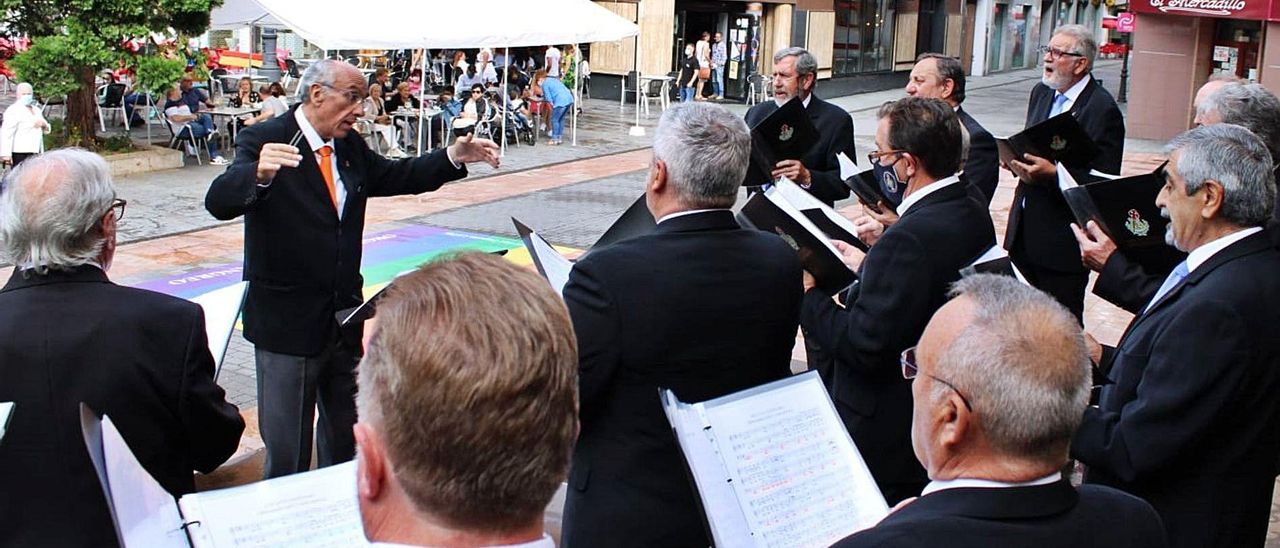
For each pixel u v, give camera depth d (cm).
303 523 221
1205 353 276
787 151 571
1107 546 188
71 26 1442
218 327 345
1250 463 293
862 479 254
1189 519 292
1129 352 303
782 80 641
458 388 137
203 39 2398
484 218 1277
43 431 264
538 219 1283
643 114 2542
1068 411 185
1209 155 298
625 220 375
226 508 219
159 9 1503
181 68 1526
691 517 292
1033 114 623
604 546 292
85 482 267
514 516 144
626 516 290
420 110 1680
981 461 189
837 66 3148
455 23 1470
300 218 442
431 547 142
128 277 978
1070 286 532
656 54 2830
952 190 344
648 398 288
